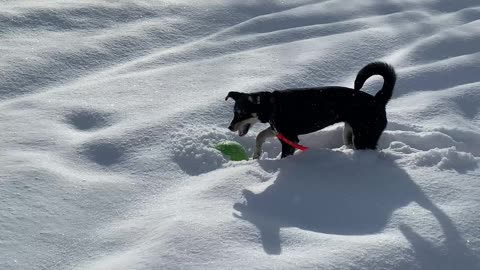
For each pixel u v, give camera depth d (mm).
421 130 3898
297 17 5855
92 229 3018
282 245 2783
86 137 3836
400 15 5910
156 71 4719
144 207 3188
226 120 4062
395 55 5020
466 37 5289
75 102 4234
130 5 5941
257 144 3734
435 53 5051
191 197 3193
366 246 2752
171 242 2773
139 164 3561
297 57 4918
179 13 5898
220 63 4855
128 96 4328
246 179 3348
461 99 4312
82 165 3570
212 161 3561
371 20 5789
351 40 5211
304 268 2625
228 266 2637
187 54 5078
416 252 2760
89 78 4711
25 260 2787
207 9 6020
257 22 5723
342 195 3189
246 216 2996
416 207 3068
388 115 4090
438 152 3506
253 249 2756
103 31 5441
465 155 3469
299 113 3586
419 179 3307
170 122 3936
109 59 5016
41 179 3334
